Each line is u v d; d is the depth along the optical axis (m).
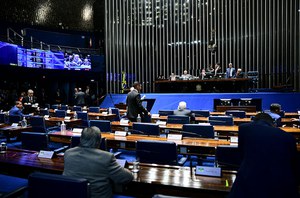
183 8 18.66
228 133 5.33
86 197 1.99
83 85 20.53
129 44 19.48
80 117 8.23
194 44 18.50
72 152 2.52
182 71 18.72
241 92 13.06
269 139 1.93
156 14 19.14
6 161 3.38
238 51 17.67
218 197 2.41
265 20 17.09
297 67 16.58
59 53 17.00
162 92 14.68
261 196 1.81
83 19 20.38
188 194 2.54
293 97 11.88
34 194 2.10
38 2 17.81
